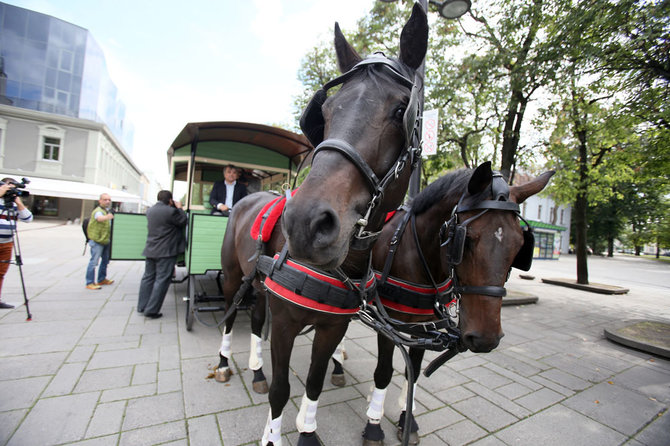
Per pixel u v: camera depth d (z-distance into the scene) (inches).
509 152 301.7
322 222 37.5
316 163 41.5
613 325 230.2
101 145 1163.9
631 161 313.3
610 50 208.1
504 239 59.0
